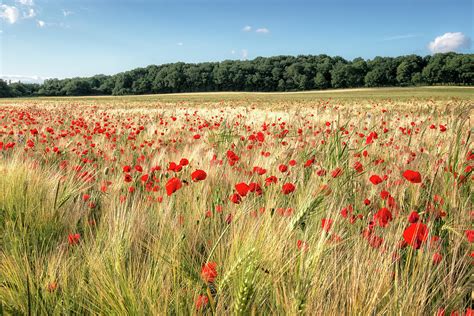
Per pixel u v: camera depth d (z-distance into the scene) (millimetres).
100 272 2045
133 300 1843
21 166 4340
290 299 1823
